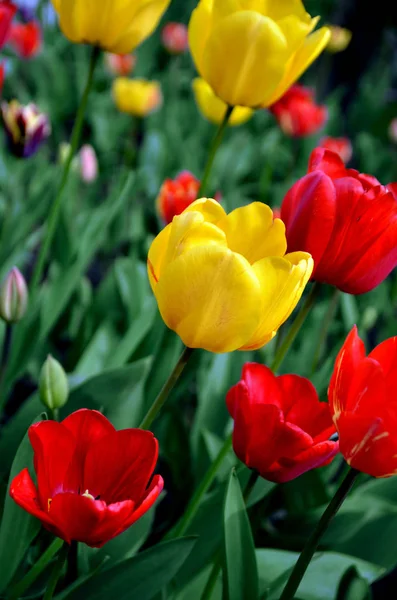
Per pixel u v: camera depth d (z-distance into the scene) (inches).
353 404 28.5
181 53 150.7
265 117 141.6
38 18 132.0
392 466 28.2
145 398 44.8
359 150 139.1
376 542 38.2
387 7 192.4
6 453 37.9
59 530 27.8
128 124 120.5
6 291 38.7
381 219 31.1
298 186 31.6
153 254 29.8
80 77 131.7
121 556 35.3
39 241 75.7
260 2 36.7
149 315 44.1
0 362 46.9
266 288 28.8
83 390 38.1
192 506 34.2
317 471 42.0
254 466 30.9
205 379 48.9
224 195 97.3
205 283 28.7
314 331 59.2
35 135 50.4
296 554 36.4
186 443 45.9
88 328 56.0
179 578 35.8
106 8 37.3
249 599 31.7
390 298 78.3
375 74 189.2
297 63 36.7
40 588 36.1
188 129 128.0
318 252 31.6
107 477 29.1
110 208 44.4
